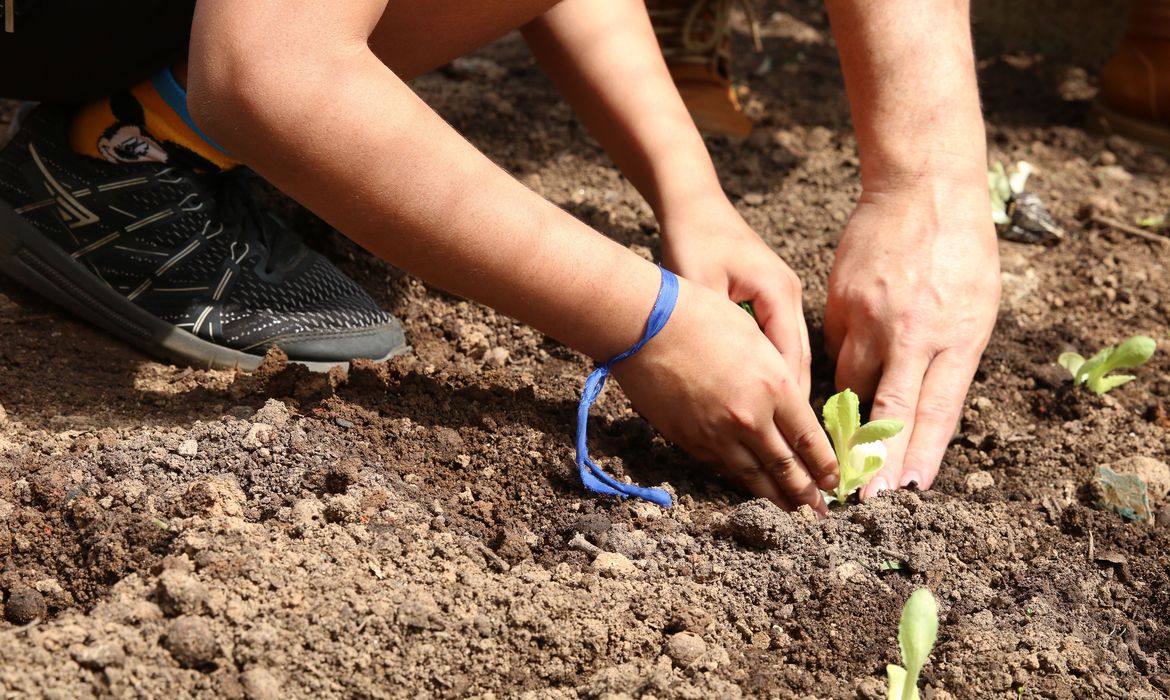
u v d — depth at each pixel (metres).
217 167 1.83
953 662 1.36
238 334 1.79
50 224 1.77
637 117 1.87
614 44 1.88
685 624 1.36
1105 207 2.76
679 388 1.48
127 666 1.18
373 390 1.72
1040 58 3.75
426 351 1.99
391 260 1.41
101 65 1.66
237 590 1.28
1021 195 2.66
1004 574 1.54
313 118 1.26
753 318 1.65
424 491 1.52
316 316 1.83
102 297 1.79
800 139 2.96
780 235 2.50
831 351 1.95
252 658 1.21
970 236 1.84
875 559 1.52
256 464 1.51
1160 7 3.02
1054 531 1.66
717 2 2.81
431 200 1.33
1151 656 1.44
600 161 2.71
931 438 1.73
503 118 2.87
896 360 1.77
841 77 3.45
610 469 1.62
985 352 2.17
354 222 1.35
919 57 1.88
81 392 1.71
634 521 1.53
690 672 1.30
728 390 1.47
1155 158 3.08
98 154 1.78
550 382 1.86
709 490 1.66
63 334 1.85
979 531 1.58
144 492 1.45
